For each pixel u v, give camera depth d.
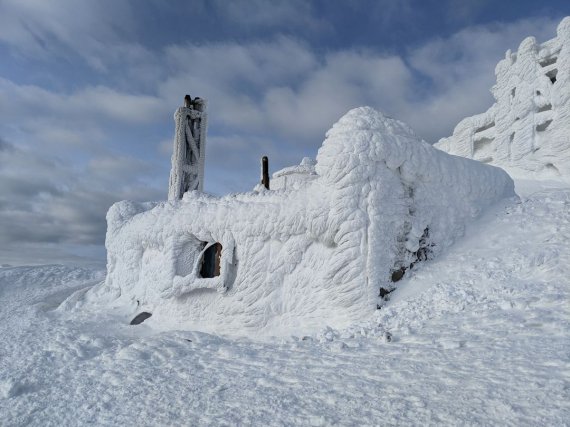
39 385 7.82
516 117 26.80
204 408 5.57
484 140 30.09
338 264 9.49
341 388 5.45
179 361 7.98
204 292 11.87
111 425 5.55
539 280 8.00
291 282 10.39
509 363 5.16
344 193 9.64
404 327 7.74
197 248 13.02
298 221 10.24
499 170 12.65
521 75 26.56
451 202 11.16
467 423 4.02
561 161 24.06
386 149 9.89
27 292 25.12
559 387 4.34
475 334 6.46
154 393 6.45
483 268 9.23
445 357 5.82
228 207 11.55
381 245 9.60
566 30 24.33
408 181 10.48
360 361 6.40
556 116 24.58
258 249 10.86
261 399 5.54
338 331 8.80
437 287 9.12
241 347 8.51
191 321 12.03
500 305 7.36
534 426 3.77
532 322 6.27
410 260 10.21
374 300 9.26
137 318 14.12
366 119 10.22
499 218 11.25
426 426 4.14
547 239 9.51
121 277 16.12
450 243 10.86
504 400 4.30
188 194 14.30
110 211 17.62
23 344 11.34
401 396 4.88
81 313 15.45
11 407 6.79
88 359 9.48
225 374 6.88
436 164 10.79
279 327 10.25
